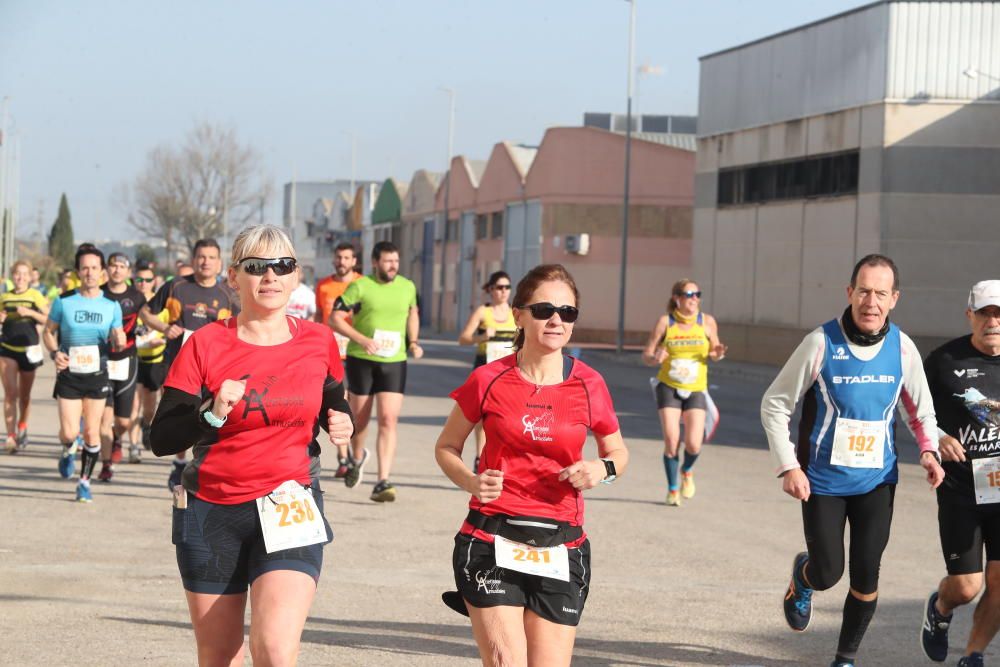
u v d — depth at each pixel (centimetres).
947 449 798
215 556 592
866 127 4116
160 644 821
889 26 4012
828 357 770
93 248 1452
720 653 842
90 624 870
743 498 1565
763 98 4712
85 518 1289
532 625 604
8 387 1788
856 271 773
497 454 611
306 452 609
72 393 1466
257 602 572
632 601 988
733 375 4169
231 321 609
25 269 1800
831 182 4328
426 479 1642
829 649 860
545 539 600
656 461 1912
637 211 6506
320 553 596
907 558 1200
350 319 1465
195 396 594
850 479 771
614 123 9506
